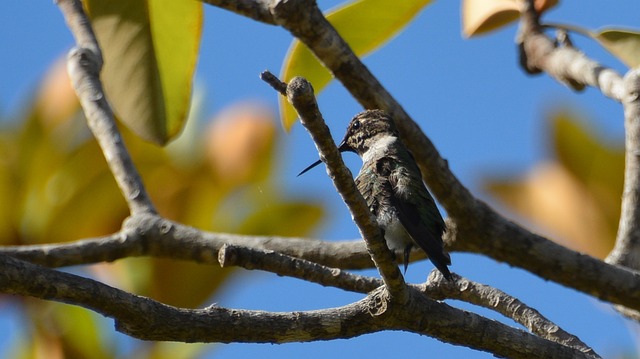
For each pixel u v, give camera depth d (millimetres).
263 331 6488
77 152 9273
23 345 8789
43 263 8172
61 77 9586
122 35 9711
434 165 8844
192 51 9727
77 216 9148
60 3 9555
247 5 8484
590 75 9766
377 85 8828
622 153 9227
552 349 7094
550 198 9312
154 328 6227
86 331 8766
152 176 9680
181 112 9727
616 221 9242
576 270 8883
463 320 6973
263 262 7375
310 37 8531
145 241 8469
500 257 9133
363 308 6754
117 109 9727
